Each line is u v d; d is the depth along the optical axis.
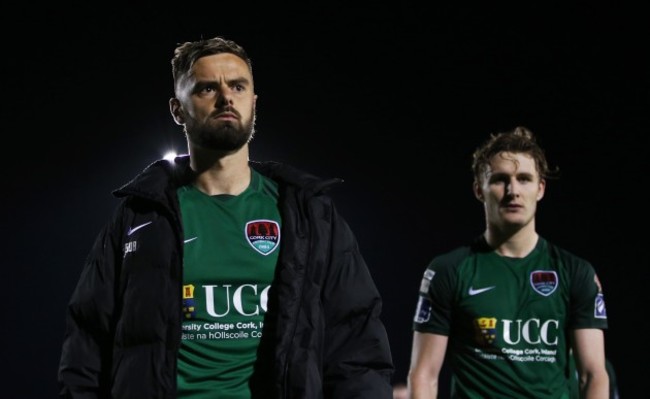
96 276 2.37
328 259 2.41
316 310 2.33
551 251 3.78
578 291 3.69
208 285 2.32
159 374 2.22
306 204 2.42
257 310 2.33
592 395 3.61
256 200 2.44
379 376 2.38
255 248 2.37
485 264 3.77
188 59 2.44
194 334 2.29
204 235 2.36
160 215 2.37
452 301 3.77
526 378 3.67
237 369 2.29
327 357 2.39
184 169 2.51
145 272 2.30
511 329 3.70
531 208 3.74
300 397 2.24
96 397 2.30
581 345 3.68
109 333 2.35
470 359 3.73
